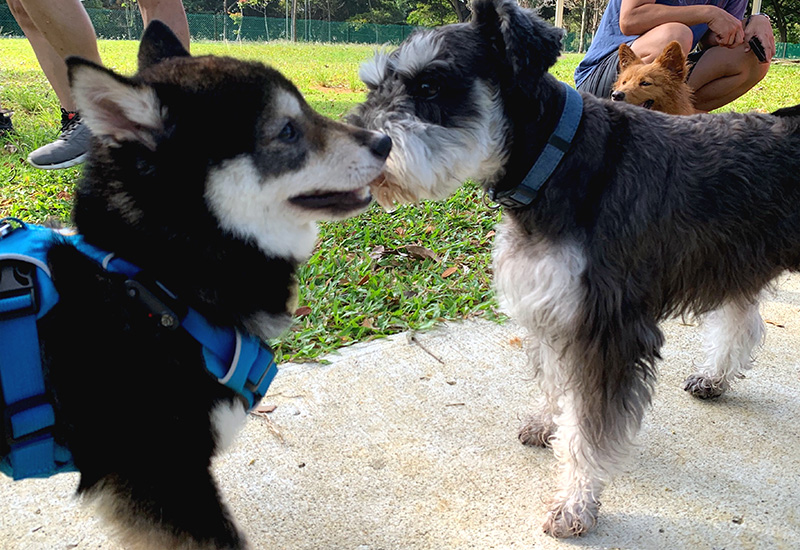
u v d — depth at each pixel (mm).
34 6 1219
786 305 1247
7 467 591
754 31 1562
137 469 581
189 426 590
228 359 611
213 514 606
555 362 796
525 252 778
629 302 747
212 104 615
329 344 1048
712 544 723
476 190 1706
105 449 578
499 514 760
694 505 776
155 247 600
